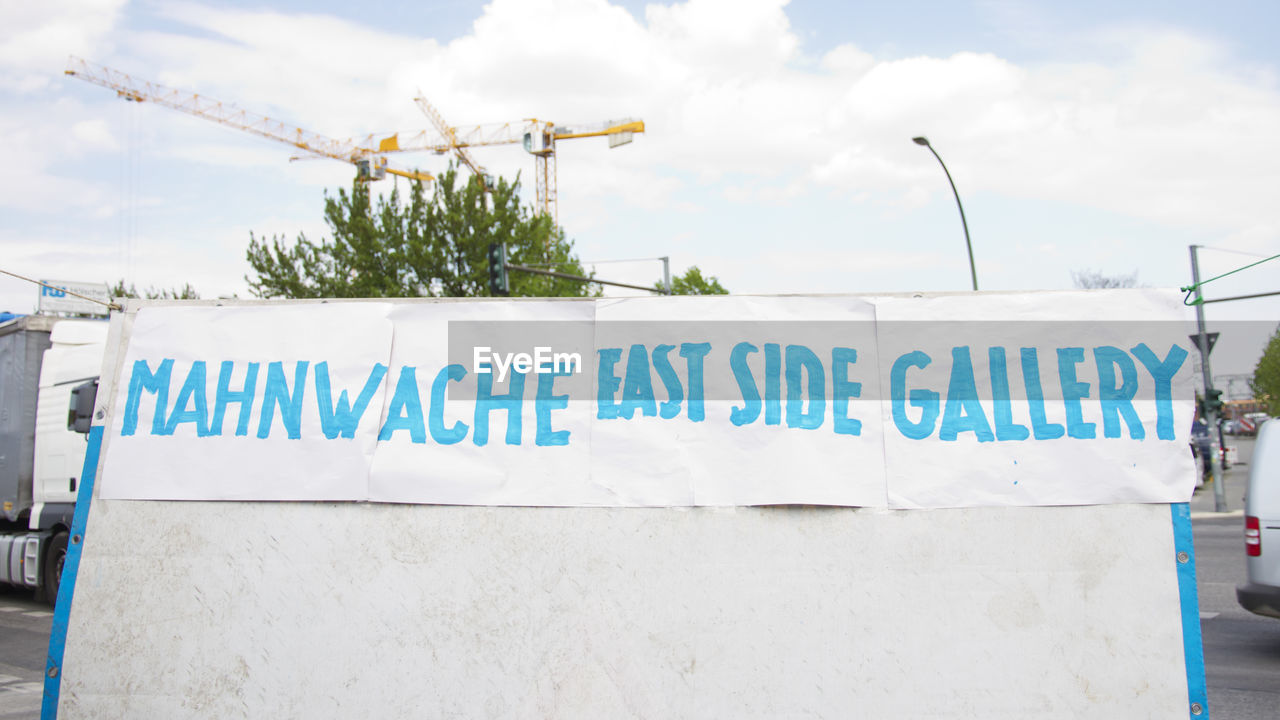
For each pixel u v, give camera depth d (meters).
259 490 3.98
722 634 3.74
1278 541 7.07
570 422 3.91
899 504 3.76
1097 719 3.64
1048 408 3.83
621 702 3.74
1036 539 3.73
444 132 95.00
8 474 11.51
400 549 3.89
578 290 37.56
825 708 3.69
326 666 3.86
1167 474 3.75
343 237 33.03
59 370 10.99
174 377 4.13
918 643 3.70
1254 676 6.68
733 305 3.93
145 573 3.99
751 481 3.80
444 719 3.79
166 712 3.91
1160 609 3.68
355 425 3.99
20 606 11.15
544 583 3.81
